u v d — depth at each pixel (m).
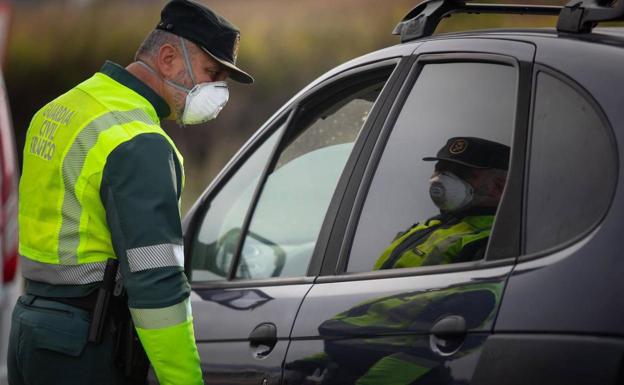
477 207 8.37
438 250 8.48
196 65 9.51
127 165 8.91
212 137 59.59
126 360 9.17
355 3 66.94
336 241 9.57
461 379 7.66
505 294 7.59
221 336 10.30
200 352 10.46
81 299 9.16
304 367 9.16
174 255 8.87
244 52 64.75
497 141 8.36
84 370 9.11
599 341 6.92
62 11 74.19
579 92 7.74
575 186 7.47
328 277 9.48
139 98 9.41
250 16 68.69
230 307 10.44
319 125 10.68
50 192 9.20
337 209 9.70
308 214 10.28
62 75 71.56
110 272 9.08
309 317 9.30
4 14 29.53
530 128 7.99
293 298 9.67
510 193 7.91
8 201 16.67
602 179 7.32
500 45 8.73
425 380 7.95
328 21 66.12
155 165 8.91
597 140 7.46
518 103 8.20
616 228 7.09
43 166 9.27
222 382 10.12
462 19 48.34
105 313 9.09
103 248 9.12
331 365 8.88
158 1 75.44
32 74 71.62
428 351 7.98
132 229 8.80
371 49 63.44
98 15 74.25
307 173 10.55
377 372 8.40
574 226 7.38
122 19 74.31
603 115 7.48
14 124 69.50
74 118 9.24
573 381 6.97
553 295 7.26
